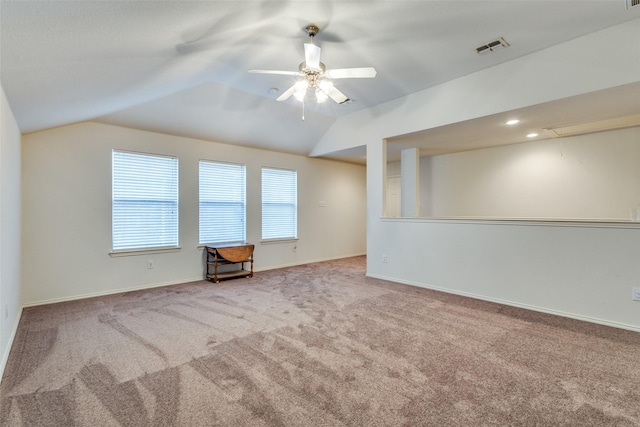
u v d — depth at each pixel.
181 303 3.67
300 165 6.43
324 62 3.30
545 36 2.88
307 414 1.67
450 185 6.25
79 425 1.58
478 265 3.85
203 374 2.07
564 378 2.02
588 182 4.63
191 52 2.68
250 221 5.63
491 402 1.77
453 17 2.51
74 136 3.86
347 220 7.45
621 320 2.88
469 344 2.53
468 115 3.75
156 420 1.62
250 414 1.67
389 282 4.72
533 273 3.41
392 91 4.27
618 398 1.81
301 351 2.41
